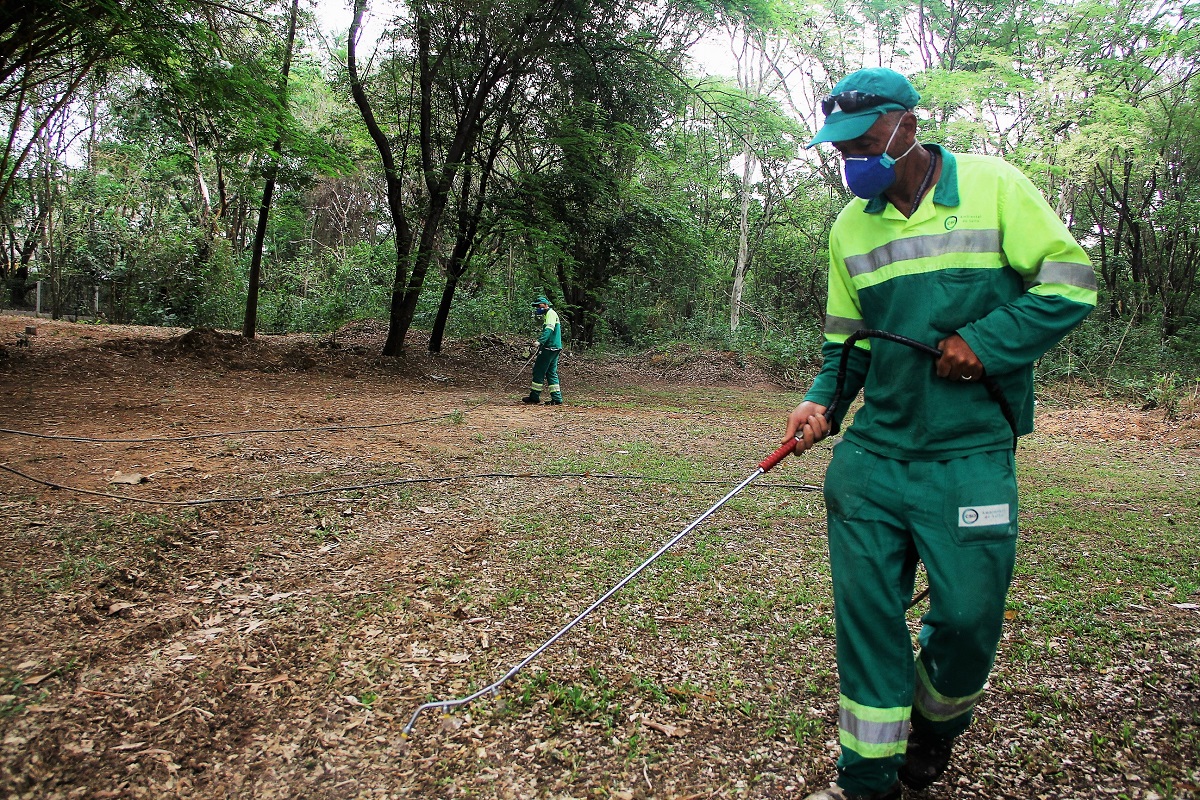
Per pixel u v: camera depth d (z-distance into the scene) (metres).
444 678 2.79
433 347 15.53
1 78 10.06
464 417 9.39
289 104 13.45
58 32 9.83
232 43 11.25
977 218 1.97
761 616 3.47
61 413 7.70
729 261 25.02
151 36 9.38
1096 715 2.65
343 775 2.21
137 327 16.94
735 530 4.87
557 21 12.72
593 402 12.06
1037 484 6.74
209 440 6.86
